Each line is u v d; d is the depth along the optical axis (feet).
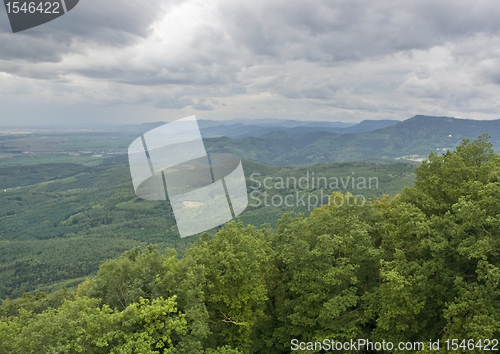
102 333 43.24
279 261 72.84
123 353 41.50
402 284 53.36
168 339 46.65
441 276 58.80
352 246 69.15
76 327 42.70
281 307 70.23
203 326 48.32
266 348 71.97
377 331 63.31
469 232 59.06
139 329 47.78
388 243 72.08
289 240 71.97
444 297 59.47
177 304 51.24
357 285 71.10
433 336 59.11
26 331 40.96
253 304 67.67
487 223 53.57
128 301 49.55
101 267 52.19
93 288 52.95
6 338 42.34
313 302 66.49
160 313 44.91
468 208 55.42
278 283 72.64
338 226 71.56
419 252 62.69
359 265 66.69
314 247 68.74
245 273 60.29
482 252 50.83
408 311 56.90
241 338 61.31
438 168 71.92
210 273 59.16
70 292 117.19
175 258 53.83
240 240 61.57
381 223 74.18
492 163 65.16
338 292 66.64
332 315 60.95
